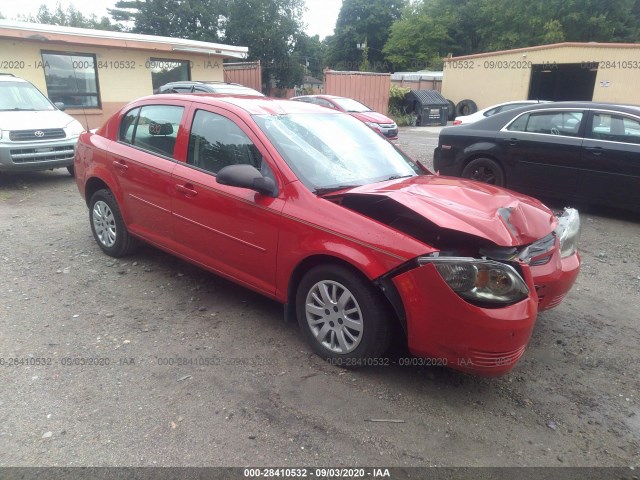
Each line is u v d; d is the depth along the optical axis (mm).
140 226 4590
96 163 4902
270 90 39531
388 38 54781
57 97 14430
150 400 2906
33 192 8055
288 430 2703
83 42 14242
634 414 2980
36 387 2986
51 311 3936
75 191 8180
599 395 3150
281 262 3418
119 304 4098
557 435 2770
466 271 2703
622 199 6766
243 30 36625
